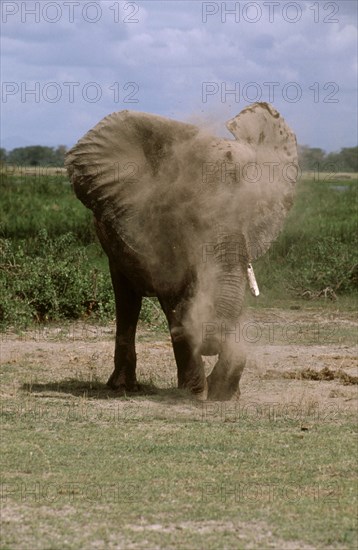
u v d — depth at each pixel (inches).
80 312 1469.0
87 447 750.5
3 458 717.3
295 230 2017.7
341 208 2290.8
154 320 1444.4
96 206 941.2
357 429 825.5
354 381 1046.4
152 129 924.6
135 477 674.8
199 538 564.4
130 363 991.6
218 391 905.5
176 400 922.1
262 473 689.6
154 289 924.0
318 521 592.7
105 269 1776.6
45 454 730.2
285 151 949.8
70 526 580.1
